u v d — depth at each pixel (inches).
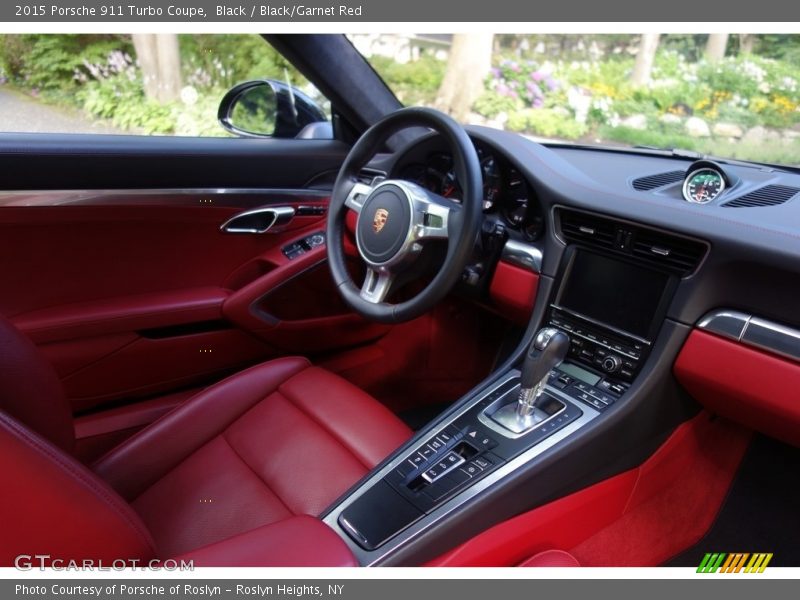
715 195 47.3
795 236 38.5
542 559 39.6
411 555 37.6
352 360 74.4
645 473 50.8
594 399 45.7
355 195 53.4
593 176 54.5
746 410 43.4
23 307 55.9
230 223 65.5
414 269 49.9
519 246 54.2
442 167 59.9
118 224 58.9
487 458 42.3
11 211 53.3
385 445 44.8
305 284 68.6
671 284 43.8
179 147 63.0
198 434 45.4
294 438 45.4
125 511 26.3
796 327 38.8
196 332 63.6
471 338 74.9
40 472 23.0
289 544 28.8
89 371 57.5
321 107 75.5
